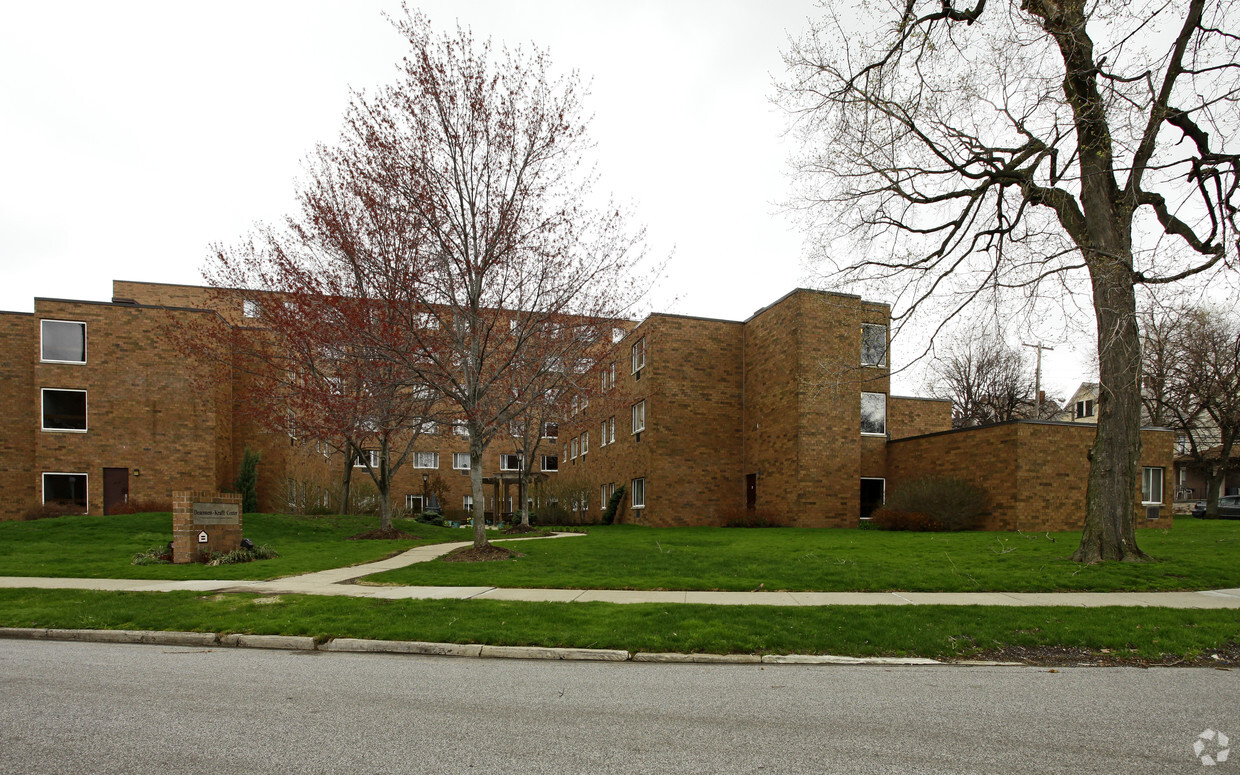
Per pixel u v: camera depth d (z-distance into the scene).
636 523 30.00
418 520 32.41
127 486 26.73
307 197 20.03
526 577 12.04
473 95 14.50
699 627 8.19
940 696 6.00
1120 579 11.58
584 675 6.69
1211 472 36.94
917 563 13.42
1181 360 33.12
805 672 6.86
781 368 25.88
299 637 7.95
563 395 17.59
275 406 20.62
